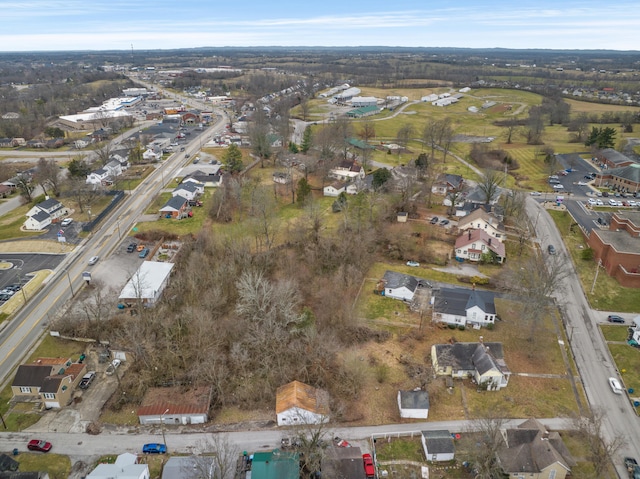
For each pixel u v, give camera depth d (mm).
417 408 60375
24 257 100562
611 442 55969
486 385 65375
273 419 60688
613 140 191000
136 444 56719
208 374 64688
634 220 103875
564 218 122938
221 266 87938
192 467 50594
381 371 67562
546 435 55219
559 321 81062
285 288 77438
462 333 77438
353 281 88812
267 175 150500
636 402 63281
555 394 64875
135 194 136250
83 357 71500
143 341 70688
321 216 115062
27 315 80938
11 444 56688
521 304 82875
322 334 72500
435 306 80000
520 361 71188
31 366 64000
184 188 131375
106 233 111688
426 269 96375
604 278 94000
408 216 119375
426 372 68125
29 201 133000
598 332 78125
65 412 61812
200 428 59312
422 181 141375
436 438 55469
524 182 151500
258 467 50875
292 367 67688
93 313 75938
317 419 59312
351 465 51500
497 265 98250
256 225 106688
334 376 67312
